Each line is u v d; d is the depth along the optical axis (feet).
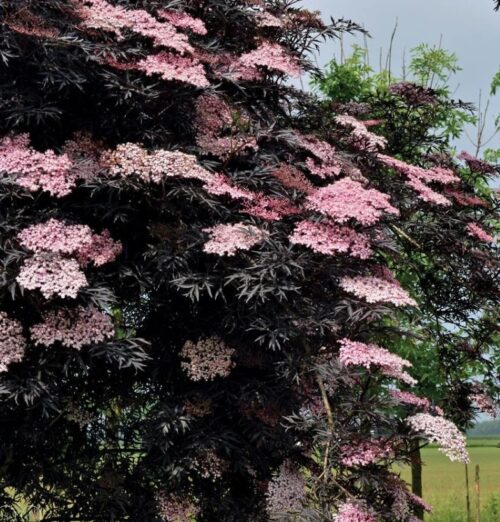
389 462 18.17
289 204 21.06
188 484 21.95
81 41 19.31
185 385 22.09
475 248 26.13
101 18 19.74
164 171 18.35
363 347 18.15
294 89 24.03
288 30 24.27
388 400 18.39
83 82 19.81
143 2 21.53
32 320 19.88
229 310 20.33
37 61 19.13
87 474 21.42
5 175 18.99
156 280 20.38
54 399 18.84
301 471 21.75
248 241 18.80
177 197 19.83
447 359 27.35
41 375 19.20
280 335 19.38
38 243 17.80
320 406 21.67
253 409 21.04
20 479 20.45
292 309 20.38
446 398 26.30
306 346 20.04
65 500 21.89
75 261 18.03
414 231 25.18
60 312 18.81
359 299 19.86
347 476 17.88
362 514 17.10
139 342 21.07
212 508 22.08
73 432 22.13
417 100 27.84
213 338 21.04
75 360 20.06
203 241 19.56
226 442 20.34
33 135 20.92
